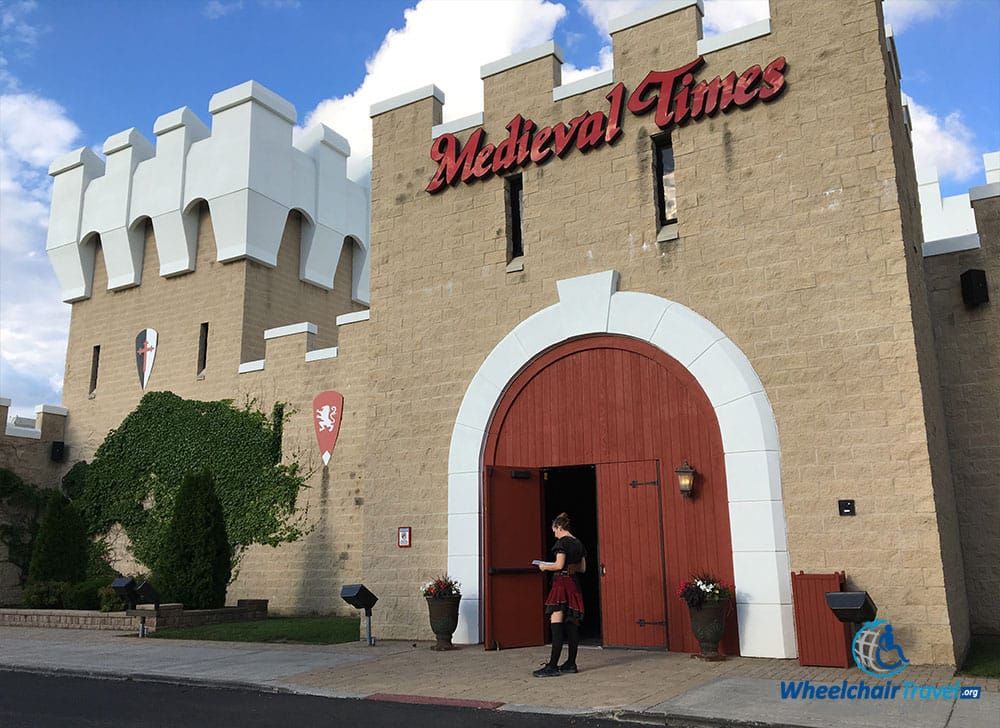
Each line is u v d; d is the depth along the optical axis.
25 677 10.98
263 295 23.42
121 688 9.93
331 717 7.99
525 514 12.77
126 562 22.55
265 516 20.09
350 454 19.17
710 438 11.55
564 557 10.05
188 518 17.36
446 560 13.43
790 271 11.38
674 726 7.45
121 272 25.08
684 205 12.34
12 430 23.89
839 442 10.66
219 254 23.28
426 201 14.84
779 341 11.29
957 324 13.21
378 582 14.01
